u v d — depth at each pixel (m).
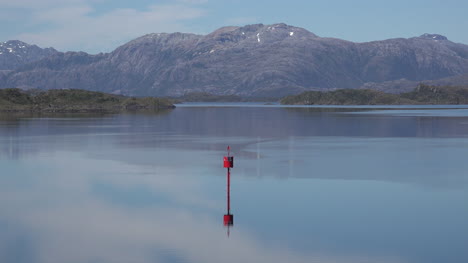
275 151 73.00
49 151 71.88
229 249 28.03
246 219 34.00
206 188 44.44
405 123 144.75
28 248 28.12
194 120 163.00
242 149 75.62
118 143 84.00
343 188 44.56
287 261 26.25
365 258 26.69
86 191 43.12
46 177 50.06
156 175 51.38
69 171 53.84
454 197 40.75
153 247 28.36
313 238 29.89
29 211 36.06
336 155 68.12
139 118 174.50
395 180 48.59
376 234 30.67
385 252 27.58
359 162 60.94
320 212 35.88
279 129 119.50
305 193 42.34
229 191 43.12
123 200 39.62
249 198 40.38
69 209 36.78
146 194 41.94
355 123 145.62
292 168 56.16
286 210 36.41
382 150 74.38
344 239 29.73
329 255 27.12
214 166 57.62
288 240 29.53
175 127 126.00
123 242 29.16
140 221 33.50
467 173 52.69
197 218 34.22
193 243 28.98
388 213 35.56
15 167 56.72
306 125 136.38
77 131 109.94
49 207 37.31
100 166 57.47
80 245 28.67
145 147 77.88
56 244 28.81
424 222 33.25
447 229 31.62
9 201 39.25
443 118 177.12
